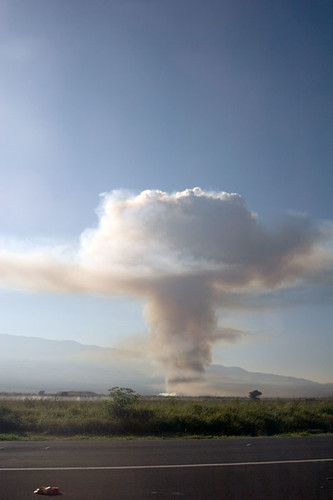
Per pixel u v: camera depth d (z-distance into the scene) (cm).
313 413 2845
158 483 1009
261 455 1392
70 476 1064
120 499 880
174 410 2725
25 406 3064
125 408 2470
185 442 1742
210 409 2780
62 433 2152
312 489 972
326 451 1495
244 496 912
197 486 988
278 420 2539
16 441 1767
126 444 1656
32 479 1030
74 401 3575
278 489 968
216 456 1364
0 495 893
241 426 2334
